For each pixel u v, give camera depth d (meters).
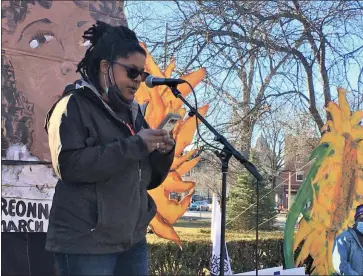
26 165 3.19
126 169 1.88
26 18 3.24
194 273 4.75
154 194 4.04
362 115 5.81
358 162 5.75
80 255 1.81
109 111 1.87
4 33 3.13
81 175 1.73
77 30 3.50
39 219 3.22
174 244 4.65
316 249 5.37
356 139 5.75
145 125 2.14
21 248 3.11
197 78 4.36
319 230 5.39
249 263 5.32
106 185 1.83
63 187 1.85
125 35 1.98
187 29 5.11
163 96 4.07
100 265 1.83
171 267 4.63
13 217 3.11
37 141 3.26
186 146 4.23
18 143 3.17
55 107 1.85
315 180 5.42
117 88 1.91
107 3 3.69
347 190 5.64
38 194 3.23
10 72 3.15
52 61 3.35
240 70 5.45
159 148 1.87
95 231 1.81
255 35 5.50
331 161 5.54
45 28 3.33
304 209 5.31
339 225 5.54
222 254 2.40
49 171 3.30
